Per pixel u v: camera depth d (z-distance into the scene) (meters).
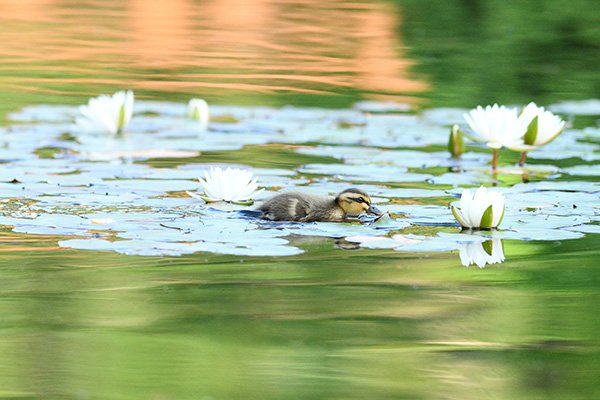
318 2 38.06
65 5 36.88
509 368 7.44
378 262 10.02
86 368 7.31
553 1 34.75
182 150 16.00
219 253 10.20
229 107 20.34
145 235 10.61
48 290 9.01
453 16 33.78
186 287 9.16
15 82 22.44
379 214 11.76
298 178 13.95
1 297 8.80
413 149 16.48
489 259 10.16
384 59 26.77
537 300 8.94
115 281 9.30
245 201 12.32
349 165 14.96
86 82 22.83
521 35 29.94
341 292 9.08
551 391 7.02
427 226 11.39
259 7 37.00
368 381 7.19
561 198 12.77
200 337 7.98
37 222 11.05
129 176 13.70
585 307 8.71
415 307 8.74
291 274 9.62
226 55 27.33
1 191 12.49
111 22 33.09
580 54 27.28
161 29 31.83
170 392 6.90
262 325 8.27
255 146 16.52
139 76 23.91
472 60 26.53
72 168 14.18
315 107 20.61
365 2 37.94
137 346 7.77
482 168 15.03
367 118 19.44
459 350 7.74
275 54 27.61
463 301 8.88
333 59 26.89
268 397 6.86
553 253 10.40
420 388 7.06
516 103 21.38
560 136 17.84
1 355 7.55
